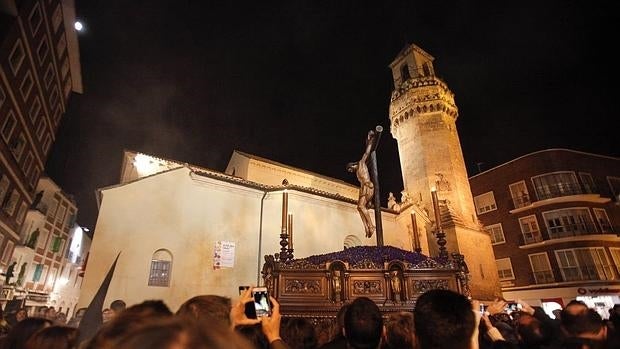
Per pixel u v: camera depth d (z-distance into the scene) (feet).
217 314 8.82
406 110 100.42
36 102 79.15
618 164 114.11
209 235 55.36
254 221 59.98
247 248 57.57
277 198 63.26
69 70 94.27
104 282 47.14
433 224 80.89
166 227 52.90
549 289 97.76
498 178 119.03
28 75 71.82
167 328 2.79
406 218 78.23
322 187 89.10
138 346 2.61
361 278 28.12
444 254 31.09
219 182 59.06
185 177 57.21
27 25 65.77
